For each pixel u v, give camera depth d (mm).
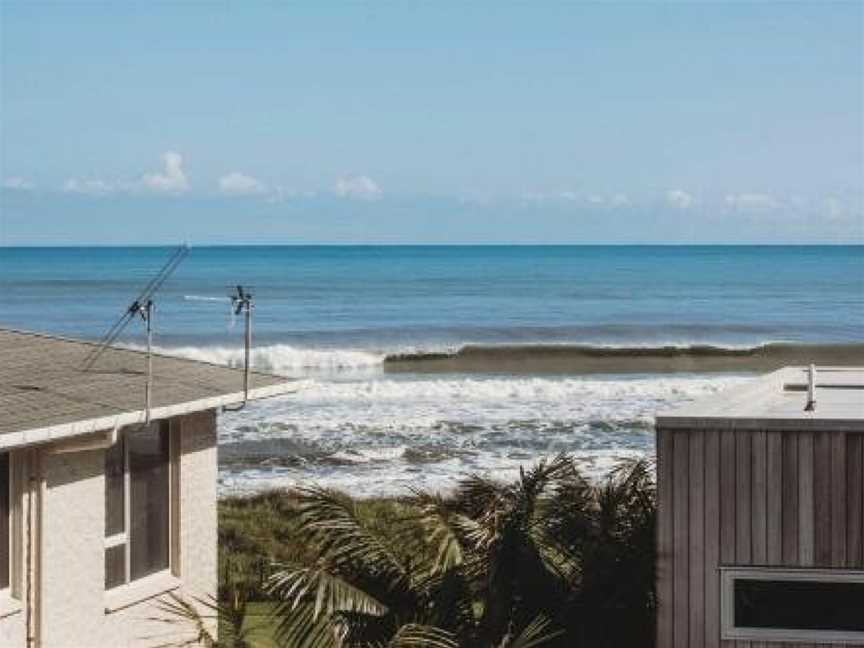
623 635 14055
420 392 53844
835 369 18203
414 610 13914
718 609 12430
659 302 113062
